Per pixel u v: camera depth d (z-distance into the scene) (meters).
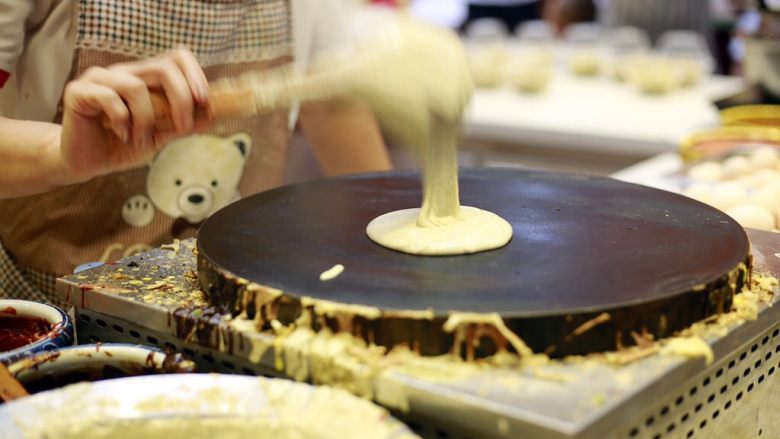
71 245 1.45
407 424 0.98
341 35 1.66
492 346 0.99
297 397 0.95
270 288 1.04
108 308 1.11
